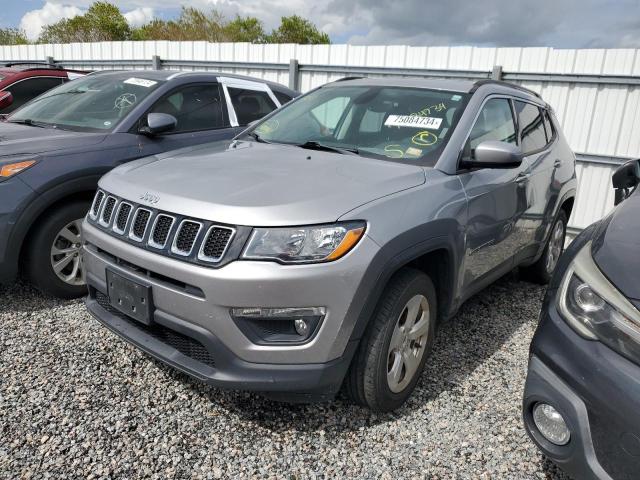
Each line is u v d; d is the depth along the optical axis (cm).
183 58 1071
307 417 271
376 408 265
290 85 946
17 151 367
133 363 312
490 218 326
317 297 224
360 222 235
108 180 294
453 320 406
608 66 700
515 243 382
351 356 241
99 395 280
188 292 233
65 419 259
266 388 230
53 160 372
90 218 293
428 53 824
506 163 296
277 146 339
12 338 335
